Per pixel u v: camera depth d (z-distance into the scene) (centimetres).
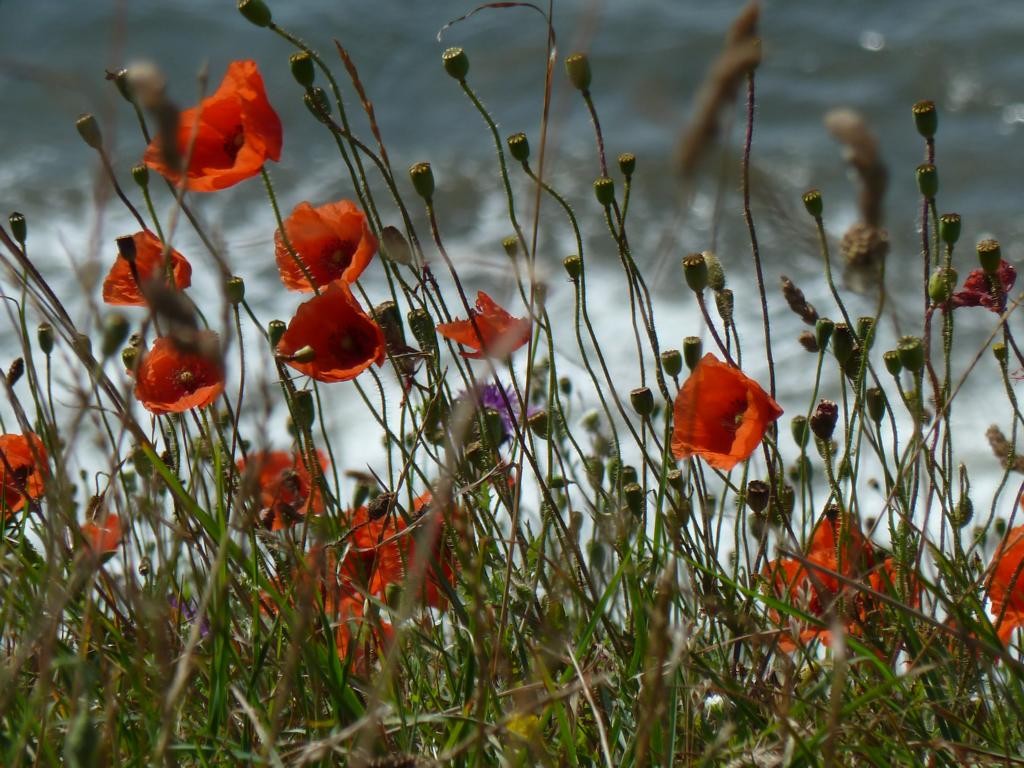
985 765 256
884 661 261
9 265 259
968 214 758
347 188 827
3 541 262
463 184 823
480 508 268
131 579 254
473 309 267
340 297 265
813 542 267
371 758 248
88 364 259
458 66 261
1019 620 265
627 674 259
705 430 261
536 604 264
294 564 264
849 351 262
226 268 258
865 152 241
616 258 707
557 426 279
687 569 263
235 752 251
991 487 453
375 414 266
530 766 254
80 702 252
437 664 268
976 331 568
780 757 251
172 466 269
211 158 265
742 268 662
